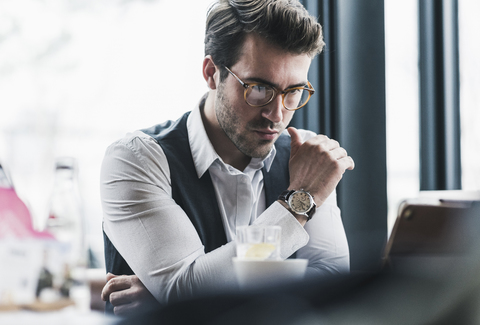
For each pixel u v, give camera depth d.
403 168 2.92
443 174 3.01
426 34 3.01
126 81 2.41
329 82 2.54
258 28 1.30
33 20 2.51
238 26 1.35
